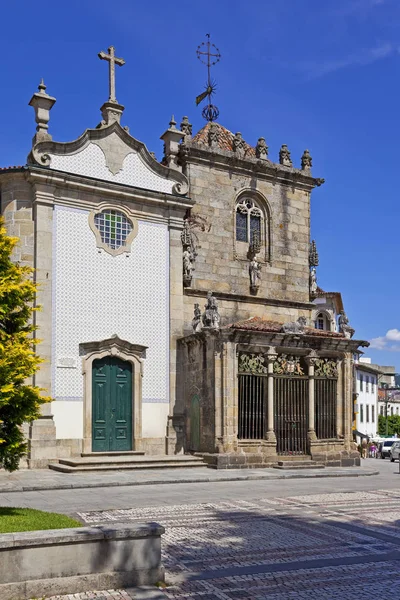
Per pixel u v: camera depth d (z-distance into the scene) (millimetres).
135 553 9336
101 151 29062
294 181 35188
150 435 28641
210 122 36281
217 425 26859
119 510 15719
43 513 12547
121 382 28344
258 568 10477
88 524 13781
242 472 25109
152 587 9266
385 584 9680
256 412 27703
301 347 28891
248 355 27844
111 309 28391
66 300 27312
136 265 29312
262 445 27375
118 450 27797
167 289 30078
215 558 11055
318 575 10117
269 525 14031
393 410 118188
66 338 27109
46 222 27141
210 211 32250
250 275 33000
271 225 34156
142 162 30109
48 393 26219
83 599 8648
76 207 28109
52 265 27156
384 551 11758
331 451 29281
